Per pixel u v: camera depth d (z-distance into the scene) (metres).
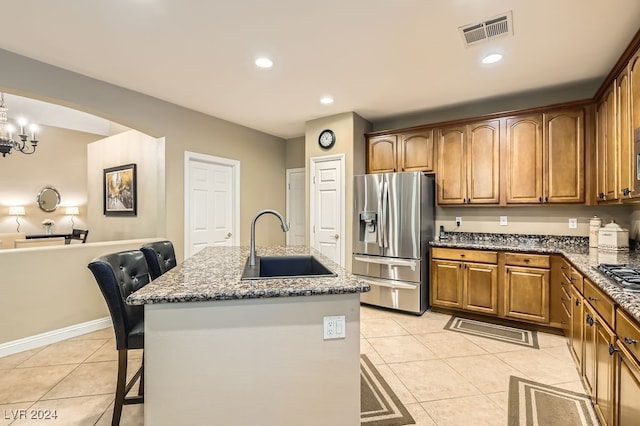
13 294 2.61
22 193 6.21
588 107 2.99
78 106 2.91
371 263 3.83
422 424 1.75
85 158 7.01
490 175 3.46
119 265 1.74
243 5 1.94
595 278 1.71
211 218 4.25
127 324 1.59
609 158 2.54
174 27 2.17
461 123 3.62
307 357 1.38
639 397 1.19
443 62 2.68
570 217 3.33
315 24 2.14
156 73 2.89
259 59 2.63
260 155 5.03
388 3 1.92
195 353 1.31
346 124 4.05
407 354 2.60
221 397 1.33
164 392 1.29
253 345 1.34
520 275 3.08
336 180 4.16
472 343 2.81
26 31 2.21
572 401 1.94
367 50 2.48
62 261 2.90
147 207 4.00
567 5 1.92
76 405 1.93
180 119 3.79
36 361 2.48
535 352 2.62
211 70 2.83
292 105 3.77
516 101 3.53
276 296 1.31
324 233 4.27
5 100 4.73
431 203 3.83
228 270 1.73
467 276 3.37
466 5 1.94
